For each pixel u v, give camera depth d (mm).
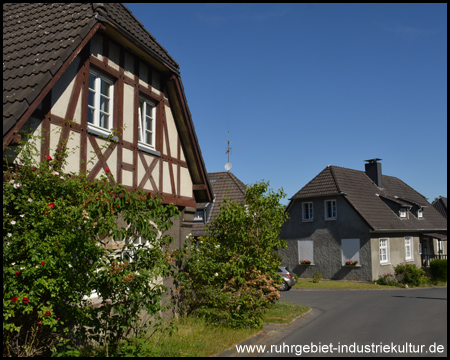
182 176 11602
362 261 27406
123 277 6297
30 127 6621
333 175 30000
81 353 6430
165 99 11055
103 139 8500
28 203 5676
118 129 9055
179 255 7453
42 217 5688
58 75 6996
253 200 12078
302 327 11438
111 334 6738
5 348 5691
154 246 7012
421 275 27391
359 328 11258
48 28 8320
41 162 6270
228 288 10688
